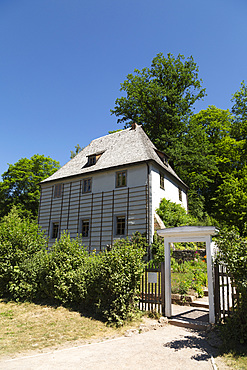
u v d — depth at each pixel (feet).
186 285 34.78
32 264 36.06
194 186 105.09
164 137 95.91
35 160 138.10
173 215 64.13
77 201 75.25
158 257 52.70
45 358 17.80
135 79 105.40
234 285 22.03
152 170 65.46
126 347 19.97
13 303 33.47
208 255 25.98
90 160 79.66
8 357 17.97
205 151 99.30
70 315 28.04
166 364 16.87
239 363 16.83
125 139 81.10
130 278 27.73
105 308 27.45
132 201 64.39
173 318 26.94
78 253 34.53
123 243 32.09
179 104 103.19
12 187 132.26
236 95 117.08
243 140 110.32
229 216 81.25
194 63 112.68
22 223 42.78
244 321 20.67
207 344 20.53
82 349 19.60
